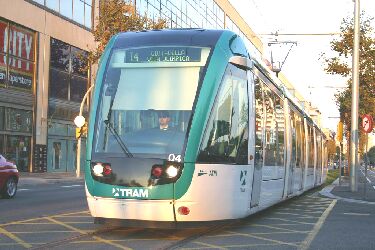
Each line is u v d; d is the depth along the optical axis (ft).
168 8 147.43
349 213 44.86
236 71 31.37
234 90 30.99
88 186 28.60
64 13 115.03
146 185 27.30
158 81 29.53
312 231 33.65
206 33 31.07
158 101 29.09
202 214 27.99
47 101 109.09
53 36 110.93
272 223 37.45
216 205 28.63
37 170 105.91
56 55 112.37
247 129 32.24
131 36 31.65
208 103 28.78
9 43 97.96
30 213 40.52
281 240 29.86
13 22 98.73
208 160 28.30
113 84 30.22
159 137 28.22
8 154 98.58
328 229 34.76
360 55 87.71
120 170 27.78
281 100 44.88
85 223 34.76
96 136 29.30
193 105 28.60
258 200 35.01
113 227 32.99
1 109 96.37
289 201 56.95
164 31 31.50
